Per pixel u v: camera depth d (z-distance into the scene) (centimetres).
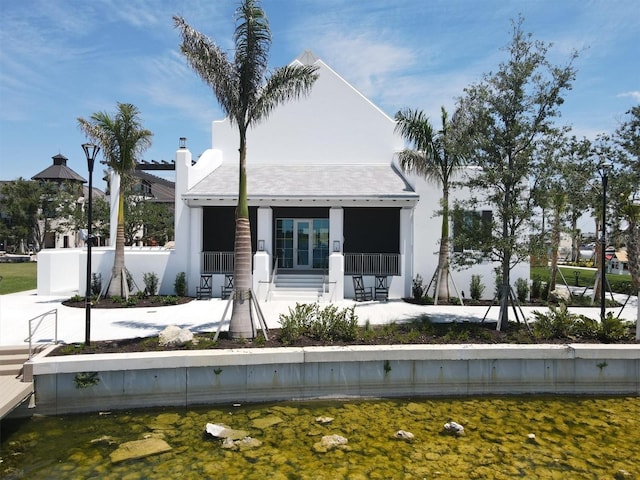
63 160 5359
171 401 805
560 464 602
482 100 1081
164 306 1462
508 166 1074
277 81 1027
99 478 561
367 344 915
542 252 1022
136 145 1614
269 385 833
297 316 1002
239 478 560
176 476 563
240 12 968
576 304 1569
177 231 1733
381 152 2189
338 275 1630
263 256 1633
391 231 2047
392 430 709
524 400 853
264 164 2147
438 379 870
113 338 983
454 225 1162
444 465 596
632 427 729
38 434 695
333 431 702
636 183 1531
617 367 896
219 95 1004
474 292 1670
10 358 838
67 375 777
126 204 3603
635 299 1716
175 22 948
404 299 1672
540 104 1055
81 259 1675
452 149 1154
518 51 1061
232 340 952
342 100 2188
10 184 4303
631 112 1559
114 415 768
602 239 1114
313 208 2047
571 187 1220
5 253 4462
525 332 1028
